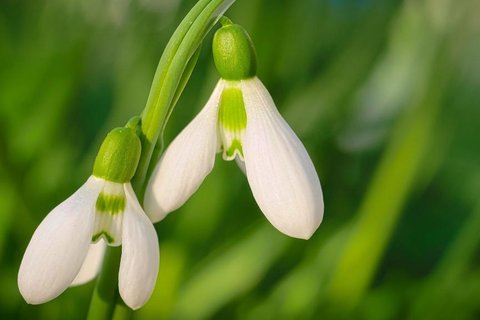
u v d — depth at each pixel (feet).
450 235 1.65
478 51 1.56
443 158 1.59
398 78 1.46
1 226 1.22
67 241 0.75
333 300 1.22
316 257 1.29
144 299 0.76
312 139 1.42
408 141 1.20
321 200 0.76
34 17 1.53
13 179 1.22
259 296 1.30
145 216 0.77
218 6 0.78
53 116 1.36
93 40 1.47
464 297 1.25
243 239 1.27
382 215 1.20
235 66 0.78
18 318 1.21
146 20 1.43
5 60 1.43
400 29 1.43
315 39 1.55
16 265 1.23
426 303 1.25
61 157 1.36
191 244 1.24
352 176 1.47
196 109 1.32
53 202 1.29
